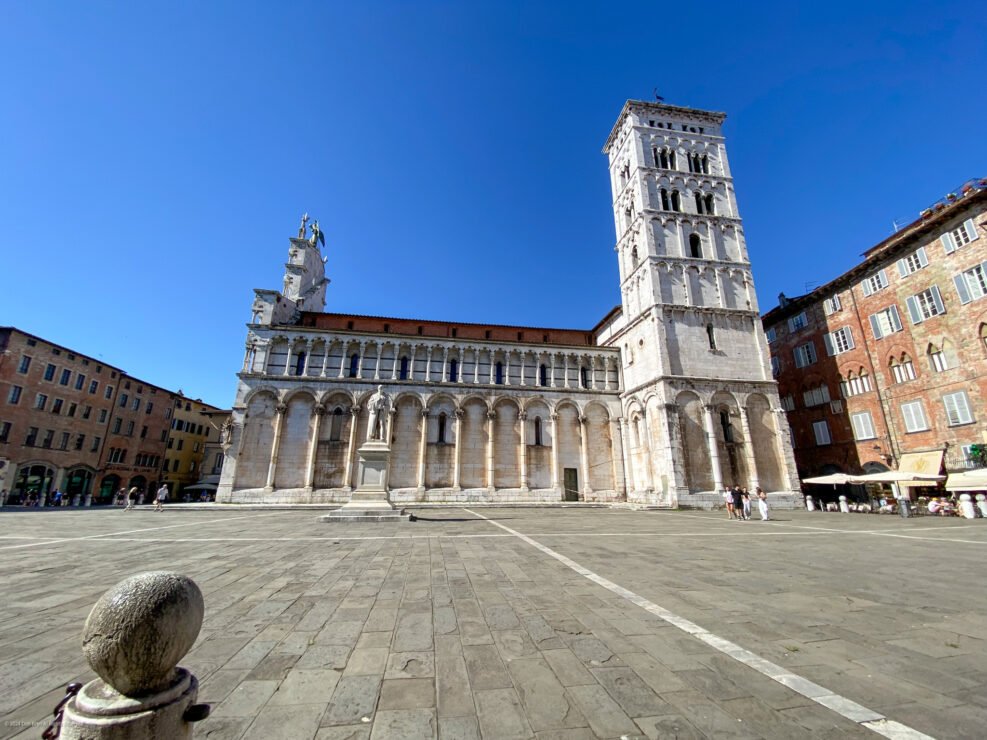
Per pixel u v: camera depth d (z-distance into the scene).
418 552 13.42
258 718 4.01
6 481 49.53
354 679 4.87
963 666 5.27
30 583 9.31
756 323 46.44
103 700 2.50
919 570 11.18
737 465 41.62
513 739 3.70
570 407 50.19
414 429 46.62
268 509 37.62
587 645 5.91
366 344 48.12
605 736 3.75
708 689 4.64
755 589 9.06
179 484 77.38
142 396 69.38
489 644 5.94
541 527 21.62
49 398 54.62
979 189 30.83
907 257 36.84
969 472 29.38
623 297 53.56
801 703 4.34
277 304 49.03
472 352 50.50
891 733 3.79
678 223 49.28
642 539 17.34
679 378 42.66
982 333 31.31
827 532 20.27
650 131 54.16
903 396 36.97
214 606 7.70
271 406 45.09
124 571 10.50
